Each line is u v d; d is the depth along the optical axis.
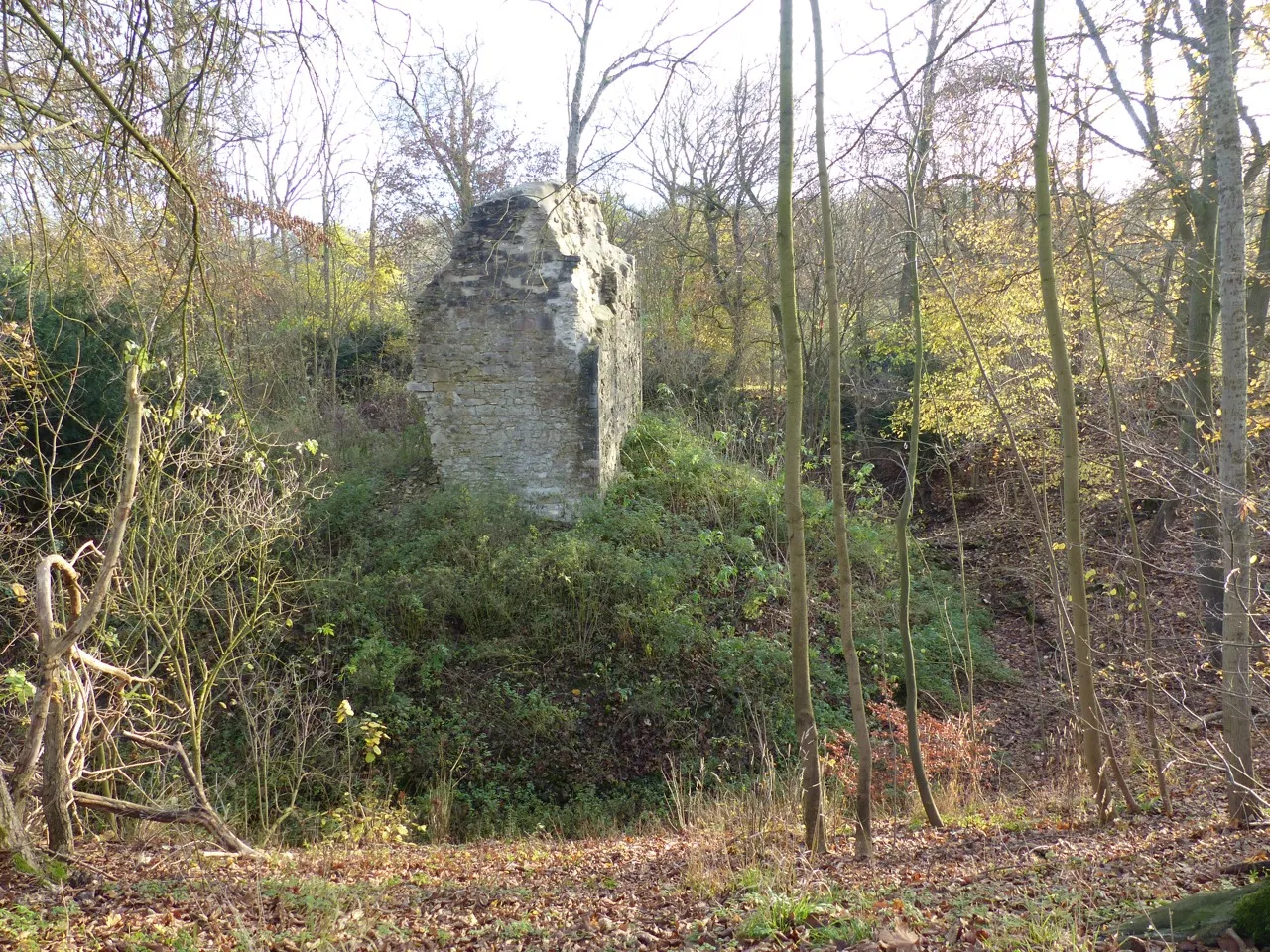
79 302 10.41
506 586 11.11
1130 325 12.40
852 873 5.39
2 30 4.16
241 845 5.88
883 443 19.83
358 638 10.25
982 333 14.09
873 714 10.63
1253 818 6.44
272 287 18.00
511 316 13.02
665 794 9.29
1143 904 4.05
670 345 21.42
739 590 12.25
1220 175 6.87
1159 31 9.76
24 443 10.45
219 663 8.13
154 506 7.44
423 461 14.12
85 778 5.72
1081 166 9.14
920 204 8.70
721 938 4.04
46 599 4.71
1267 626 7.98
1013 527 15.86
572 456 12.97
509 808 8.85
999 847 6.24
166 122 4.32
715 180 23.27
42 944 3.55
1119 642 10.72
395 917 4.50
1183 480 9.02
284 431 15.12
